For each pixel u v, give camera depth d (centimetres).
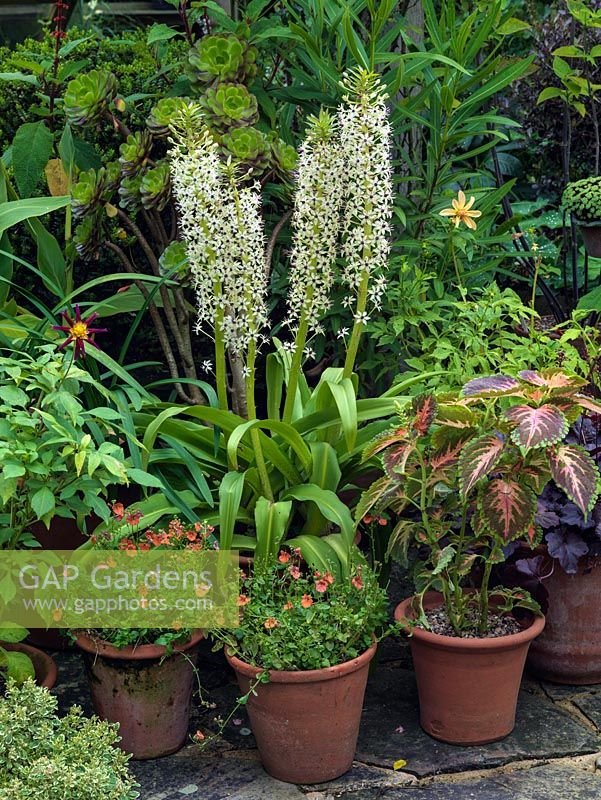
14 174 347
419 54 313
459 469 234
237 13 374
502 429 238
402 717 266
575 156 458
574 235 414
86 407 296
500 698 249
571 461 233
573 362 299
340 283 349
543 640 280
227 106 297
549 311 459
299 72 349
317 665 229
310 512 287
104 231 349
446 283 374
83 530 252
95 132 374
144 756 247
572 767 243
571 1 387
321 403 290
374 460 290
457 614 252
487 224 362
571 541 260
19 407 262
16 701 199
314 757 234
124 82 375
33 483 235
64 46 354
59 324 289
